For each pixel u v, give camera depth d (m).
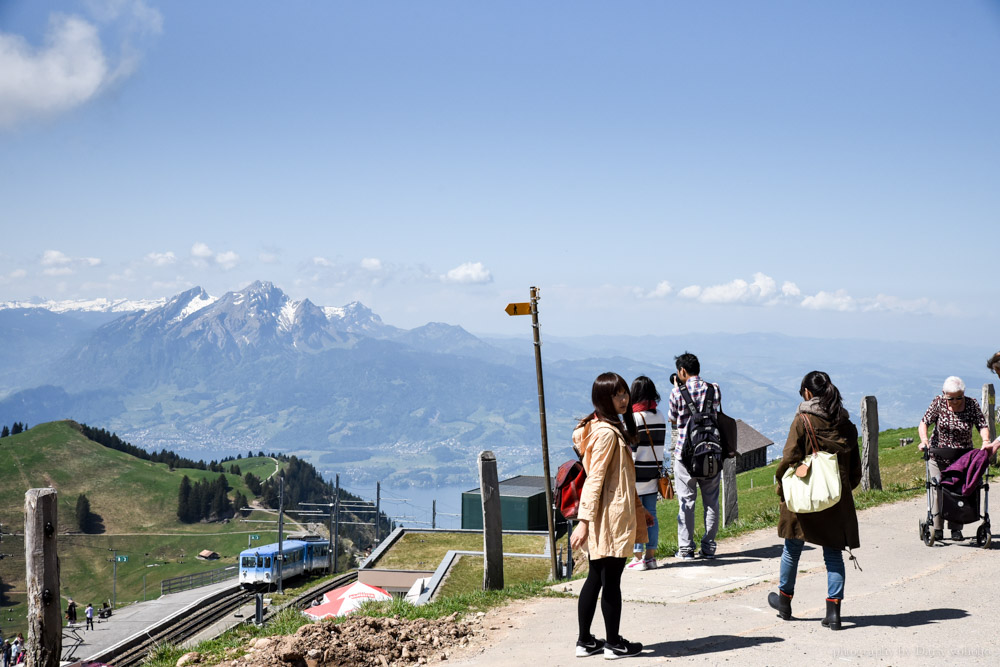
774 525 13.58
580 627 6.77
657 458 10.62
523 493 35.66
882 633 6.89
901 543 11.24
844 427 7.12
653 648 6.87
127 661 41.66
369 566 29.42
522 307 14.15
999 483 15.60
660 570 10.64
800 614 7.79
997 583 8.59
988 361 10.65
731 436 10.98
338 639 7.42
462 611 8.77
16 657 39.75
